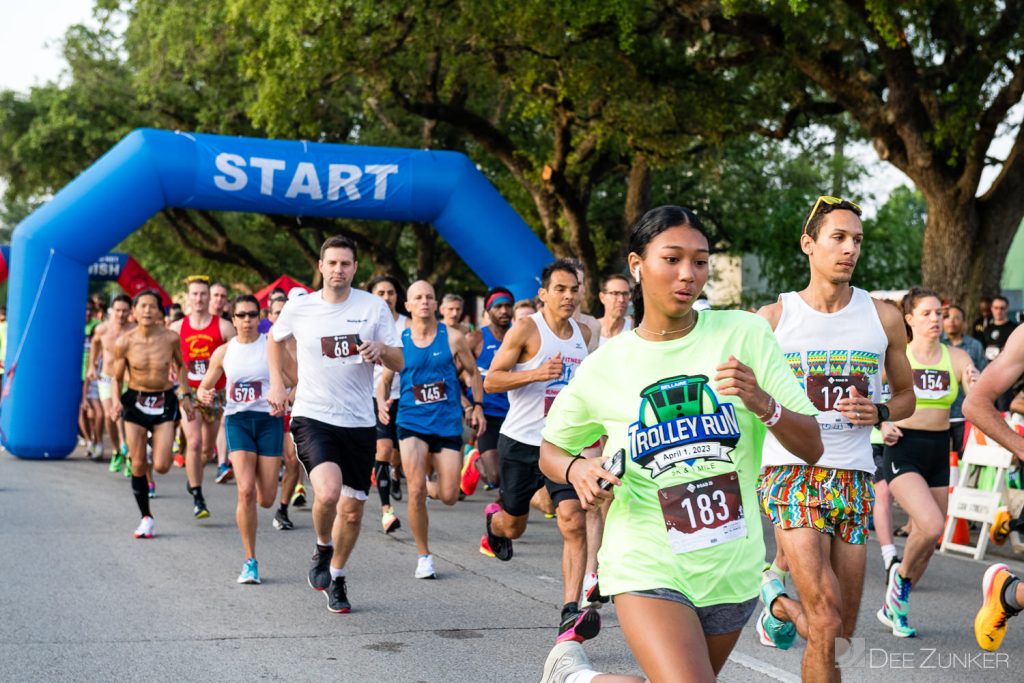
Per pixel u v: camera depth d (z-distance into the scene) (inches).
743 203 1204.5
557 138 807.1
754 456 124.9
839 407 173.5
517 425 272.5
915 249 1302.9
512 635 234.8
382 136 1056.8
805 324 187.9
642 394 122.9
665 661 114.0
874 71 693.3
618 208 1139.9
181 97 1058.1
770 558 338.0
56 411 613.0
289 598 267.9
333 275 251.3
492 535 293.1
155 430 372.8
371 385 257.6
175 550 331.6
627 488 123.3
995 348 474.3
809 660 163.3
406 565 318.7
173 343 375.6
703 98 727.1
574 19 611.8
